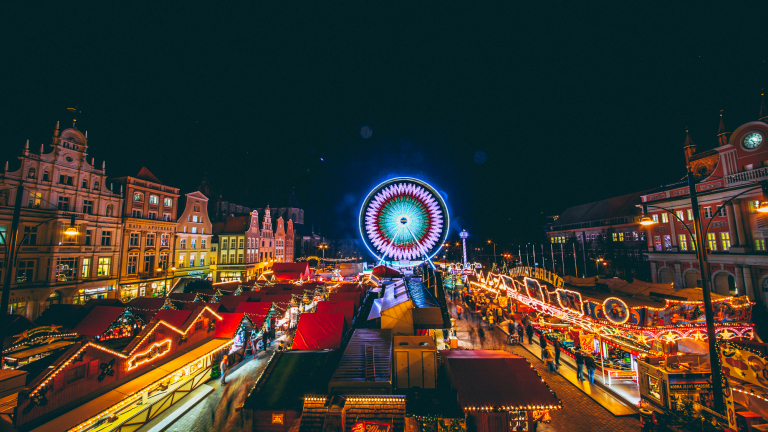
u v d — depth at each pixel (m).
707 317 10.57
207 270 52.38
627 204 64.12
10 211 28.16
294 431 10.38
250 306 23.88
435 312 20.64
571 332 21.64
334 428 10.10
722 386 10.03
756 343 10.20
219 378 17.59
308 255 112.25
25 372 9.79
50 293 30.14
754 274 31.20
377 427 10.22
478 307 34.38
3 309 10.50
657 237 42.56
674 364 12.25
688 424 9.30
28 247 29.11
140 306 23.77
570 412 13.44
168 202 45.81
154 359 14.50
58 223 31.25
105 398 11.62
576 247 70.38
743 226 32.47
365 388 11.09
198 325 17.70
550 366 17.84
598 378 16.67
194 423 12.98
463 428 10.15
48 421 10.02
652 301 21.84
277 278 46.41
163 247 44.50
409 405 10.98
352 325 22.25
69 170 33.06
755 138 32.41
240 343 21.08
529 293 24.19
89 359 11.58
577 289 28.17
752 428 9.20
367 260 145.88
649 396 12.58
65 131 33.09
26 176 29.55
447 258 117.44
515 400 10.23
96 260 35.09
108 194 36.88
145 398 13.34
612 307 16.42
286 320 28.41
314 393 11.20
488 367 11.87
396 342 13.02
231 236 58.91
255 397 11.43
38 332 18.70
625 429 12.13
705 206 36.50
